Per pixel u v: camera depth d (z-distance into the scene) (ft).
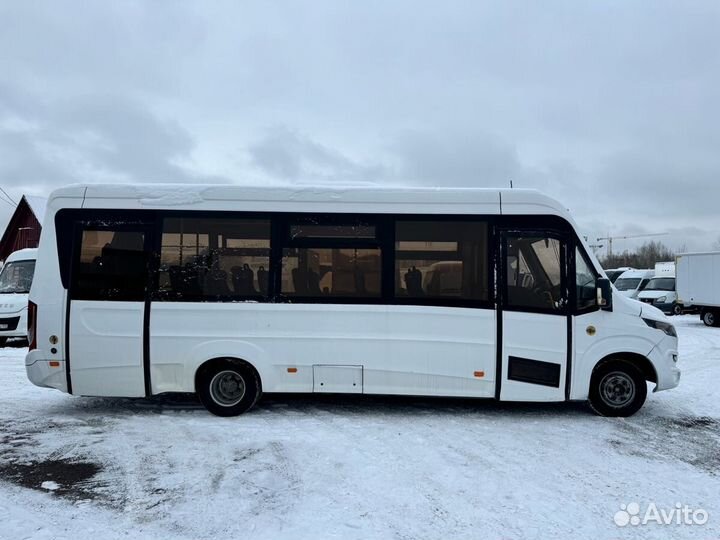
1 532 11.93
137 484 14.58
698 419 21.03
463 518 12.71
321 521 12.50
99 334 20.63
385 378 20.67
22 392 25.21
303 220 20.88
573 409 22.21
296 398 23.73
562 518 12.77
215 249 20.83
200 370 20.89
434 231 20.77
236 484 14.57
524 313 20.36
